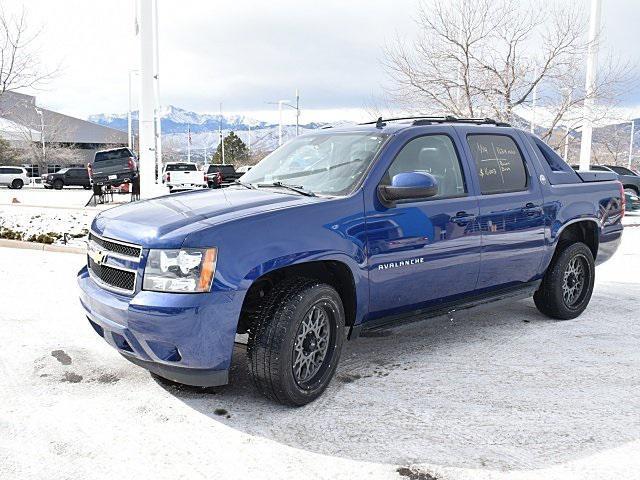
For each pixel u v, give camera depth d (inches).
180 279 131.6
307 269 157.5
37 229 421.1
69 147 2802.7
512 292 205.9
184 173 1146.7
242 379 164.2
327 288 147.5
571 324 224.2
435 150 180.9
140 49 489.4
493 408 147.8
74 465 118.9
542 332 213.2
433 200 173.9
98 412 142.6
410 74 564.7
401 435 133.3
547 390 159.5
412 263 166.4
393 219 162.1
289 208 146.1
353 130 186.9
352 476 116.3
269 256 138.1
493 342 200.8
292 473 117.2
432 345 196.9
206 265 131.8
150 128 499.8
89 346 188.9
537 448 127.9
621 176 862.5
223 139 3476.9
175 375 139.0
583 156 589.0
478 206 184.2
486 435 133.6
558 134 597.9
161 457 122.6
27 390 154.8
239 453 124.6
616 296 273.4
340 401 151.0
